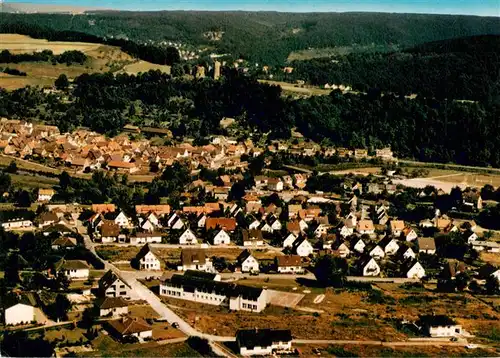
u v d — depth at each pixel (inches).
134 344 6072.8
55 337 6127.0
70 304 6830.7
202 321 6806.1
